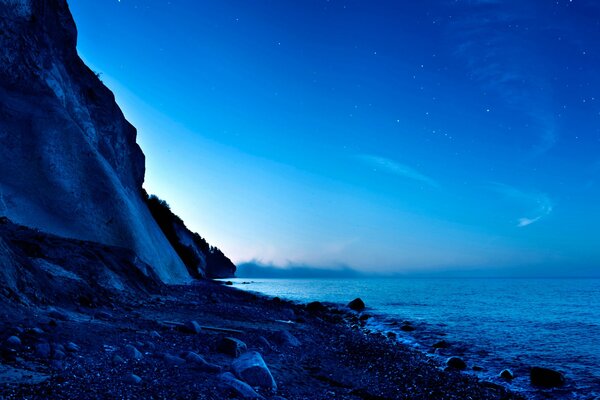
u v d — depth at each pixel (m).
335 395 8.13
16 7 35.78
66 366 6.25
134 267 22.41
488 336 22.78
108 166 39.53
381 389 9.38
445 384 10.77
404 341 20.19
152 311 15.69
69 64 43.12
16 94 34.72
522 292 94.81
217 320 16.06
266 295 53.00
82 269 16.98
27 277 10.92
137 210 44.44
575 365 15.66
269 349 11.45
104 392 5.45
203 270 89.69
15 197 28.97
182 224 86.88
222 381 6.91
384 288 112.62
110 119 47.59
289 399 7.21
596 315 38.03
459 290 102.12
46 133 33.91
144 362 7.41
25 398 4.74
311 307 34.91
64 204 31.52
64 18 43.16
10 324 7.85
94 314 11.72
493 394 10.55
